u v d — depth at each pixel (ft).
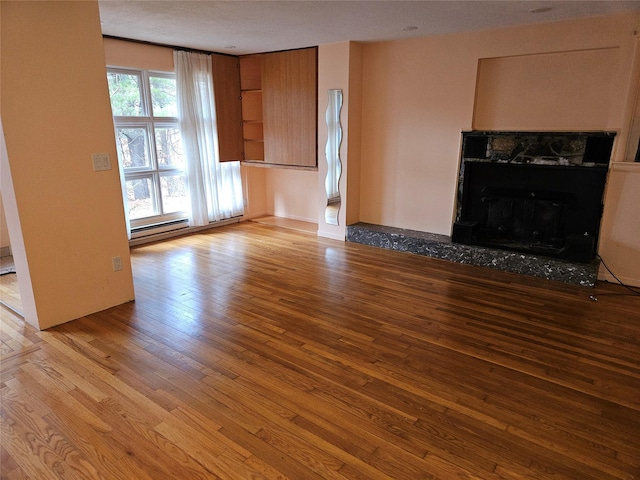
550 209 13.41
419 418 6.81
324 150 16.88
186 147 16.99
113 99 14.82
